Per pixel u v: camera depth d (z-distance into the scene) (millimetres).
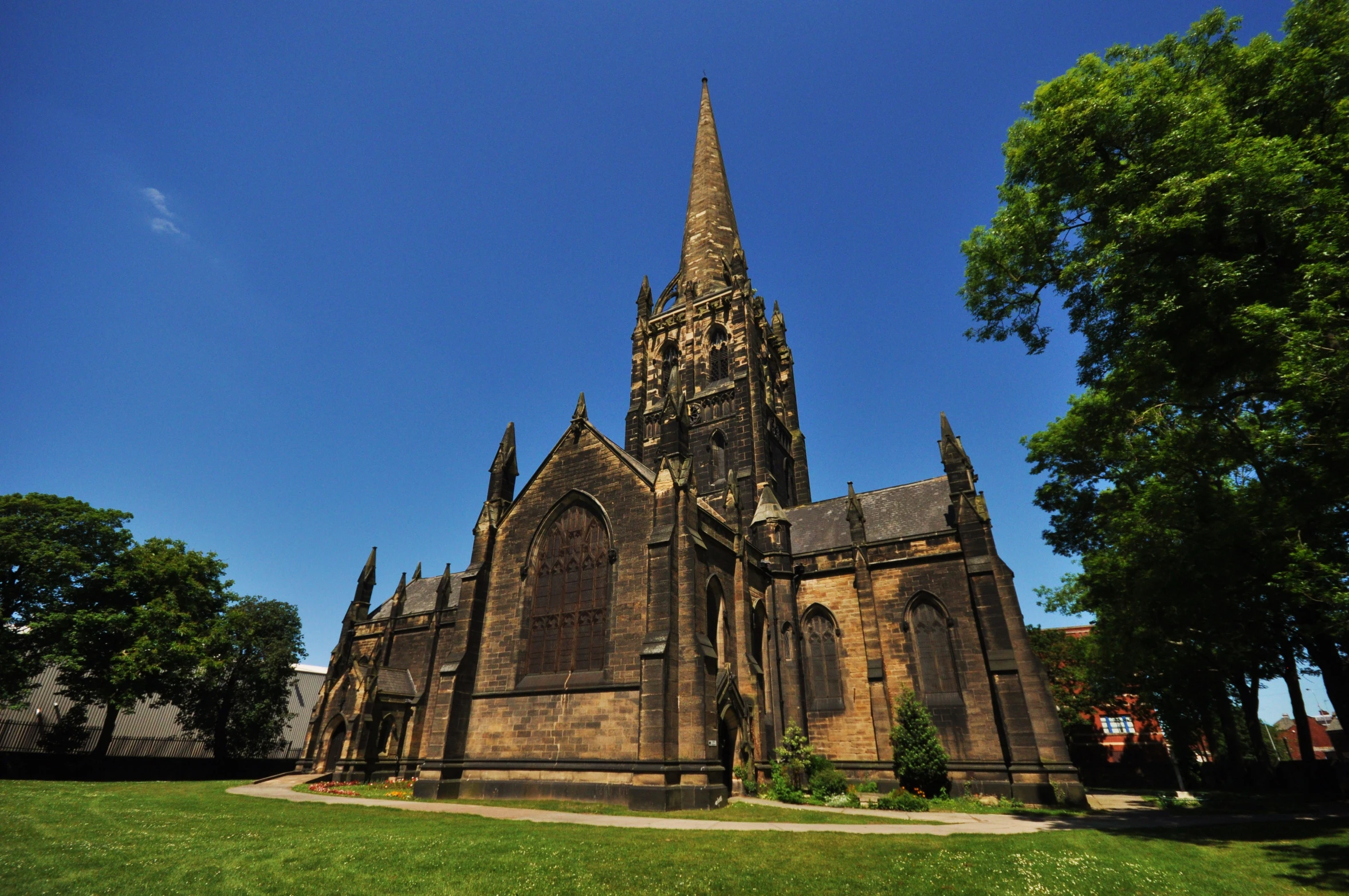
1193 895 14742
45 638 47812
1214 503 24875
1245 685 49156
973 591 39000
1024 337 27234
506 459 42969
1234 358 18531
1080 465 43500
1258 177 17172
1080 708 64125
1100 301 22312
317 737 55844
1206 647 35875
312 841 19500
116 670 48531
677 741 30047
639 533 35000
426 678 54188
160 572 54406
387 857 17469
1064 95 23422
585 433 39812
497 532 40750
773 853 18125
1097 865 17031
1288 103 19906
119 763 58781
